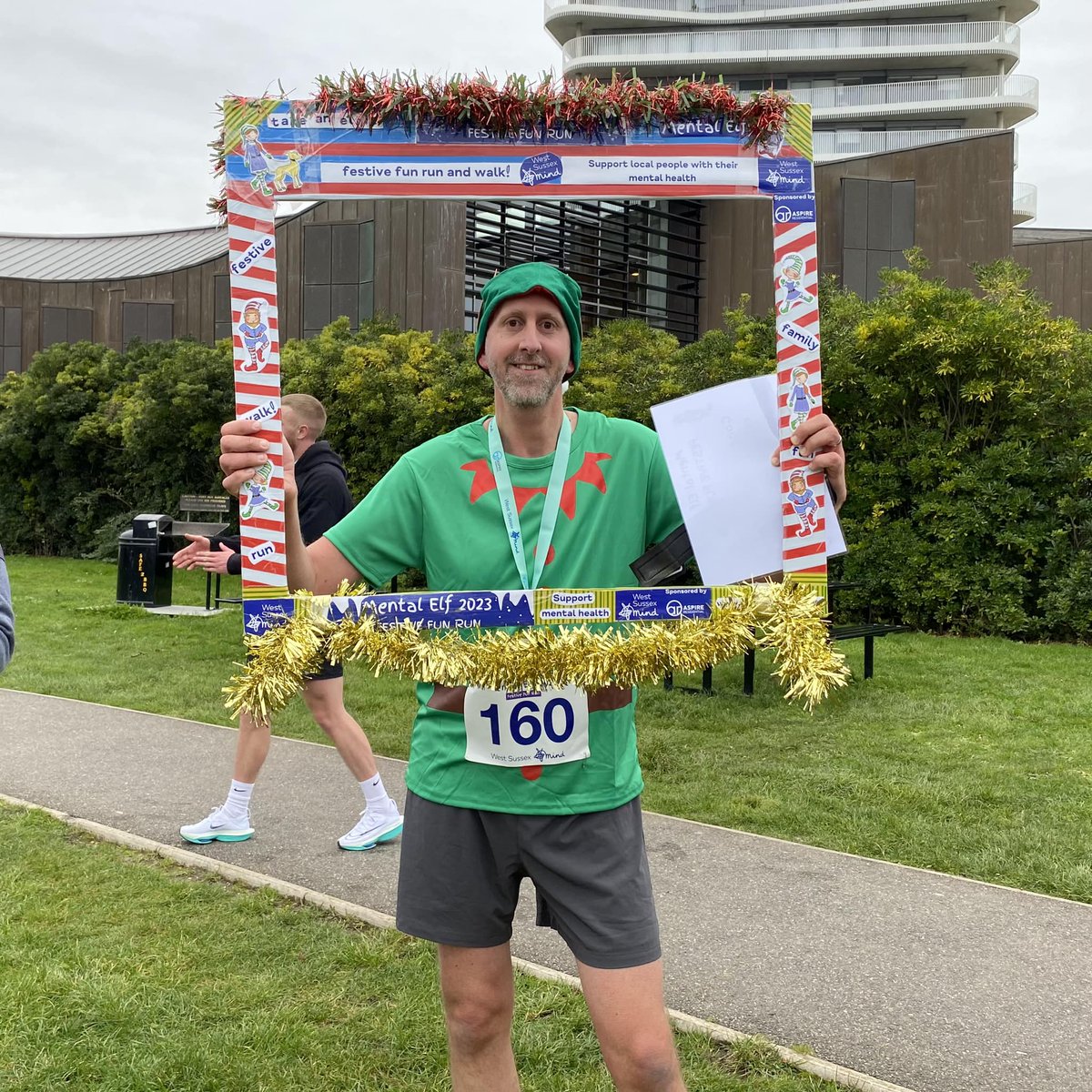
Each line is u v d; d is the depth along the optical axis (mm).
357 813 4750
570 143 2031
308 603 1986
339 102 1996
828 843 4438
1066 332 11117
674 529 2127
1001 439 11281
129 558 12586
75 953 3166
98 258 34875
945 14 48969
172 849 4109
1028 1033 2822
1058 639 10742
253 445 1978
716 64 47844
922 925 3549
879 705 7184
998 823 4668
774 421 2047
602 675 1888
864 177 22781
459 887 1974
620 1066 1854
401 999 2914
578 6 48375
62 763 5559
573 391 13352
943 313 11602
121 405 20172
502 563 2021
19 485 22125
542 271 1970
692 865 4117
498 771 1932
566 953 3291
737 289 22969
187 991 2953
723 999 2996
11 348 28875
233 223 2004
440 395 14414
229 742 6078
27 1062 2588
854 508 11797
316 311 22234
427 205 20703
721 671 8516
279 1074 2562
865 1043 2758
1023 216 41312
